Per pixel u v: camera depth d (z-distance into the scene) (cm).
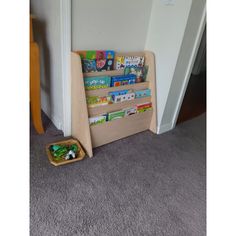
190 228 121
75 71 150
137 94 185
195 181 156
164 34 170
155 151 182
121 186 143
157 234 116
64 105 170
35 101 170
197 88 341
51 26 154
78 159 158
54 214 119
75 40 148
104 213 123
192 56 179
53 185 137
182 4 151
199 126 232
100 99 164
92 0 142
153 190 143
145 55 187
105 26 156
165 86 184
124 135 192
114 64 170
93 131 166
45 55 179
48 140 177
